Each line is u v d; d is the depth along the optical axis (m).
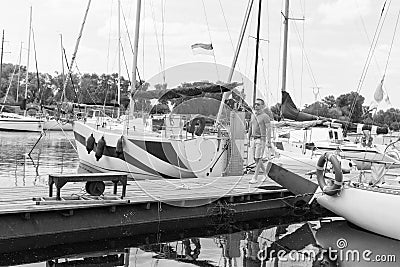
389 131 15.98
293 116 13.44
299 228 8.41
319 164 8.39
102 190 7.59
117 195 7.79
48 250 6.61
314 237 7.76
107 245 7.04
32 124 31.84
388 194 7.39
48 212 6.78
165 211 7.90
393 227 7.34
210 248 7.04
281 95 13.66
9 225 6.49
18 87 44.94
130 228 7.49
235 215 8.66
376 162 8.19
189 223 8.14
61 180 7.13
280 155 11.04
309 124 13.40
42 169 15.04
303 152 13.34
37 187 8.44
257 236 7.82
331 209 8.23
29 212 6.59
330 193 8.05
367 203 7.59
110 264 6.13
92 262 6.19
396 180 8.12
